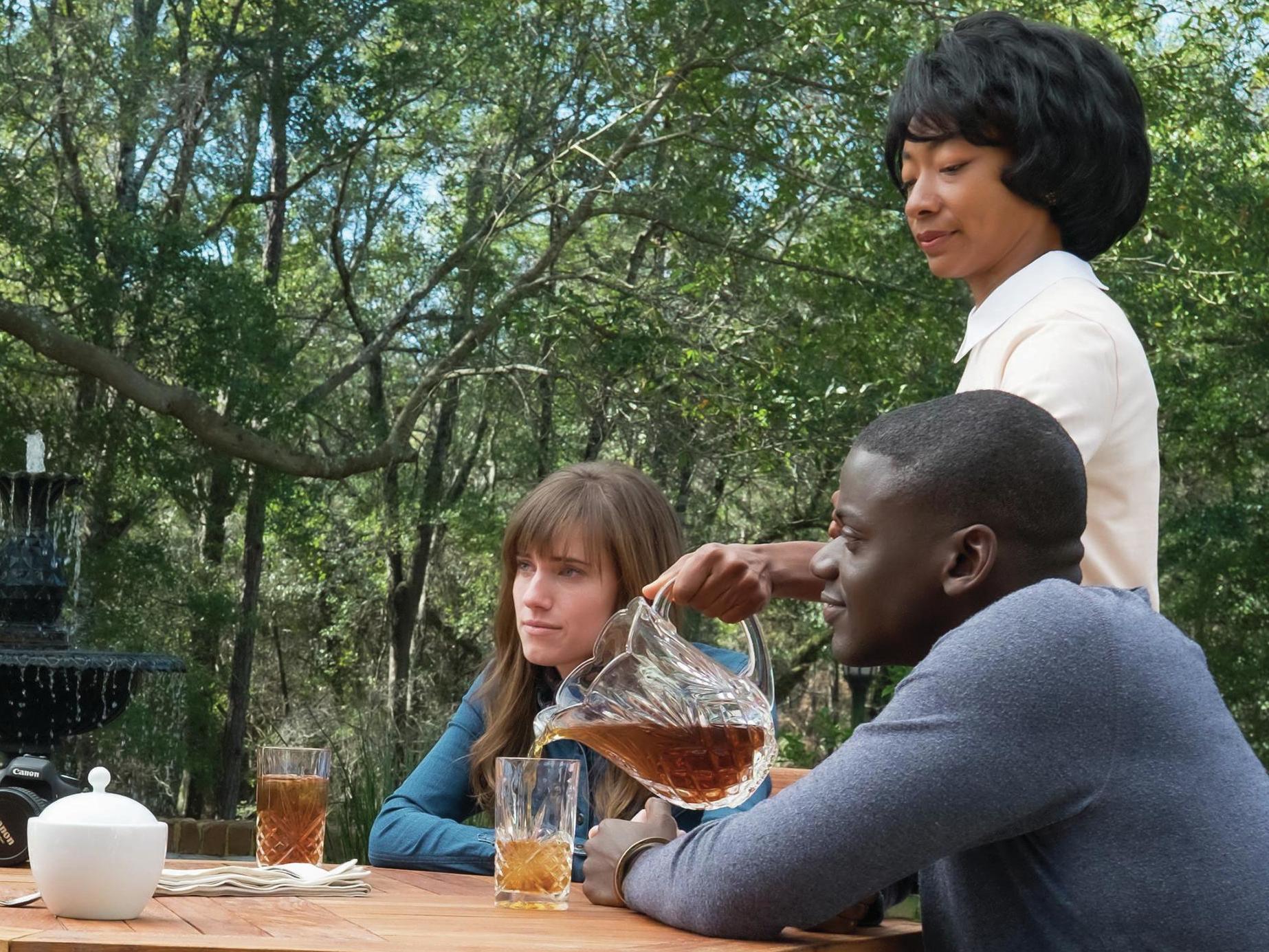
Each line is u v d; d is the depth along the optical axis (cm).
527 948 99
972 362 170
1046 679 104
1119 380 155
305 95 1025
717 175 968
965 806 104
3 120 1016
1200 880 103
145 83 978
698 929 114
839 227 1016
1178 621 1148
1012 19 170
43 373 989
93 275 933
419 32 1039
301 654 1634
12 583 390
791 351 966
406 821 188
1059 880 107
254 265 1263
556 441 1209
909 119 172
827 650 1487
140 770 1062
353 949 94
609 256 1207
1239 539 1116
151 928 107
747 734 129
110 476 1019
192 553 1163
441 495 1320
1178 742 105
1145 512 157
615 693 130
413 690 1508
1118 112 167
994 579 113
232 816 1248
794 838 108
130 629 990
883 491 116
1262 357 1098
